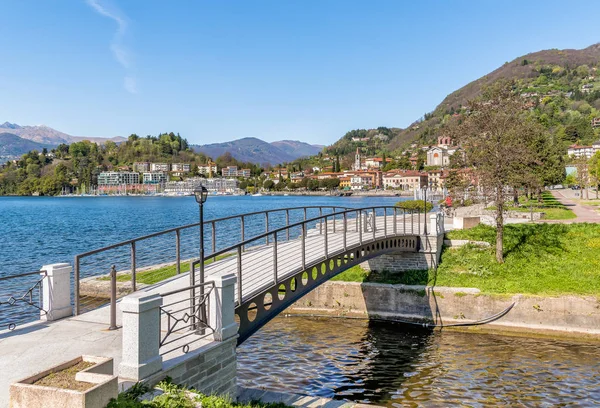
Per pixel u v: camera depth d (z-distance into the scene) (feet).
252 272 40.60
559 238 75.97
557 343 52.65
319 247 53.11
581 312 54.95
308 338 54.95
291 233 124.57
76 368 17.92
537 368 44.96
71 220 251.39
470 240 75.92
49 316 30.73
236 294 33.32
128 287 57.21
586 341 53.16
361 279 68.49
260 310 34.86
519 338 54.85
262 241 108.37
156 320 21.95
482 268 66.59
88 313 32.76
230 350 27.04
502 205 67.92
